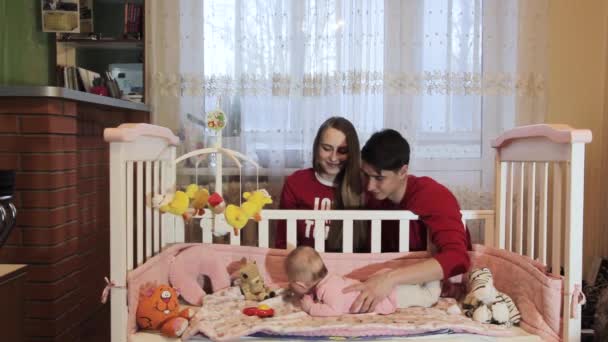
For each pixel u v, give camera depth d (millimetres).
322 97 2307
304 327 1216
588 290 2131
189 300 1474
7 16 1834
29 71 1912
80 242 1987
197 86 2291
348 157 1702
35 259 1722
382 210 1621
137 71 2516
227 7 2305
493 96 2320
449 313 1380
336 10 2279
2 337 1220
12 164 1710
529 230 1490
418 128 2326
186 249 1547
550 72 2445
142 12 2359
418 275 1371
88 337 1960
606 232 2393
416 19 2291
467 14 2316
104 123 2221
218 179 1746
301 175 1813
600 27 2447
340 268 1550
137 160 1348
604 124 2428
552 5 2439
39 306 1726
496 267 1526
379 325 1230
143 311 1276
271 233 2314
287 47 2297
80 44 2406
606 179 2396
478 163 2355
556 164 1313
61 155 1766
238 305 1403
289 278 1406
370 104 2318
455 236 1446
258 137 2320
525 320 1329
